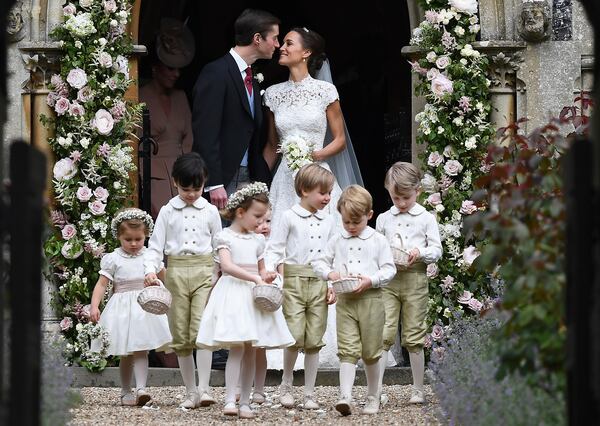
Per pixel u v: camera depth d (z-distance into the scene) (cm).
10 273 956
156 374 1980
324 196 1702
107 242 2019
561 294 1085
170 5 2538
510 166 1251
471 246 2027
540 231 1132
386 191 2508
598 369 951
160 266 1722
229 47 2653
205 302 1702
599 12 986
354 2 2603
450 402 1345
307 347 1686
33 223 975
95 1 2027
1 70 1034
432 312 2008
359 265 1641
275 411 1662
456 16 2050
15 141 962
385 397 1733
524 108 2080
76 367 1984
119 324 1736
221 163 1998
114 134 2039
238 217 1644
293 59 2027
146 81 2344
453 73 2044
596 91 1023
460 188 2050
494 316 1617
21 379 948
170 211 1717
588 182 966
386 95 2523
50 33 2027
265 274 1619
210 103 1988
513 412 1168
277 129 2038
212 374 1994
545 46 2078
